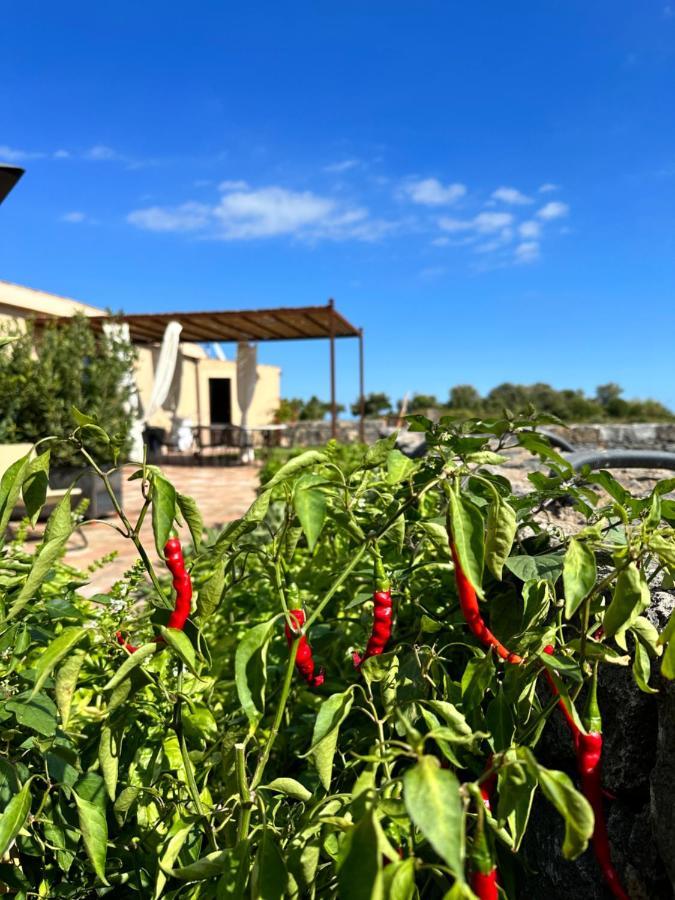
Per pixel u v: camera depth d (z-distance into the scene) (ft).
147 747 4.42
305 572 6.94
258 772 3.20
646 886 3.38
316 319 45.65
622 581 2.89
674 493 7.72
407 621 5.78
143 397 60.08
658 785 3.24
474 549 2.94
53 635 4.50
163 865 3.02
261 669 3.05
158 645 3.38
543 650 3.29
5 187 10.27
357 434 71.92
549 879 3.98
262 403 82.58
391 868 2.33
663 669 2.76
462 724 2.94
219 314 42.04
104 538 21.09
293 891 2.80
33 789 3.87
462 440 4.42
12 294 36.70
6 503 3.23
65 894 3.74
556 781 2.25
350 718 5.16
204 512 28.50
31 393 22.72
